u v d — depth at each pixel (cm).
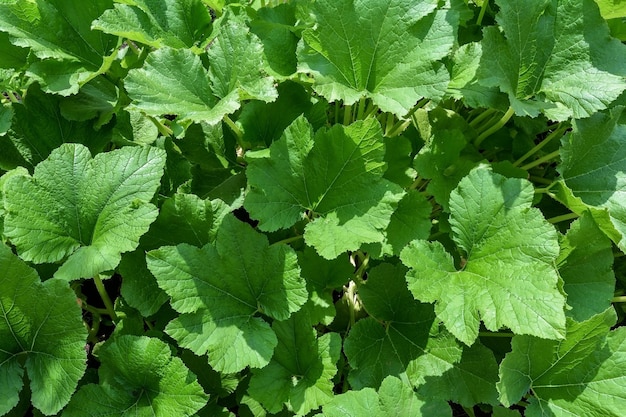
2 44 138
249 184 121
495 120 145
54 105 137
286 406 122
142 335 121
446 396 120
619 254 140
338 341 119
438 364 122
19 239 112
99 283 127
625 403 112
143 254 123
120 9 135
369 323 126
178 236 124
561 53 131
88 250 116
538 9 129
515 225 115
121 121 139
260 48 125
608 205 128
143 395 117
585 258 125
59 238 116
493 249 116
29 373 114
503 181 117
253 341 116
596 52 130
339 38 124
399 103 121
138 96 123
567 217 135
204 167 137
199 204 122
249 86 124
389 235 125
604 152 130
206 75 128
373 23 123
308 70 123
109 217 117
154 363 114
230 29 126
